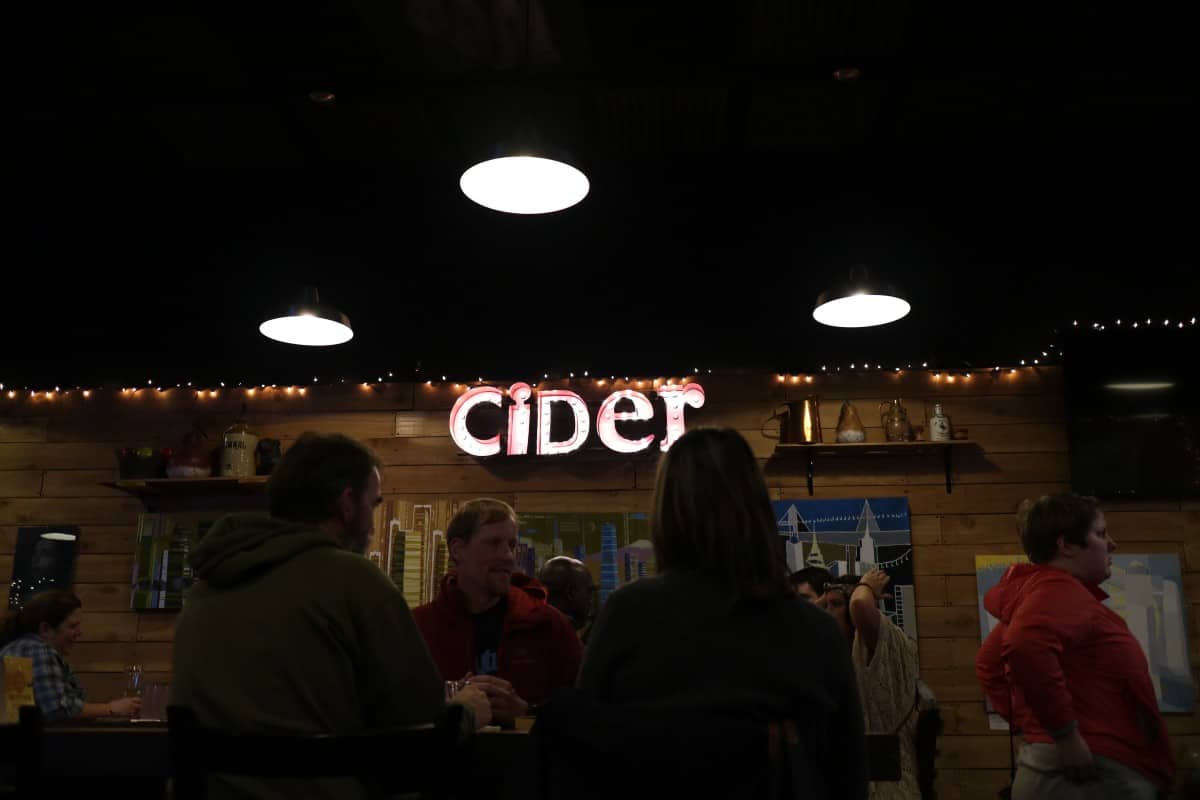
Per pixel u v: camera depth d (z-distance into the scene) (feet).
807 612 4.76
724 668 4.46
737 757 4.26
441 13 12.02
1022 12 11.96
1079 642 8.75
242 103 13.51
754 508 4.81
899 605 17.12
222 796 5.31
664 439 17.85
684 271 17.08
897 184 15.64
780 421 17.78
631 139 14.69
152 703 8.33
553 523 17.95
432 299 17.57
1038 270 16.58
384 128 14.38
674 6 11.92
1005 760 16.39
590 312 17.46
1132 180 15.33
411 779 5.18
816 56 12.84
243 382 18.70
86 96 13.47
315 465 6.28
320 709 5.48
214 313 17.88
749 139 14.64
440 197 16.08
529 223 16.57
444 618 10.25
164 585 18.22
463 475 18.38
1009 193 15.69
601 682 4.65
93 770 6.56
